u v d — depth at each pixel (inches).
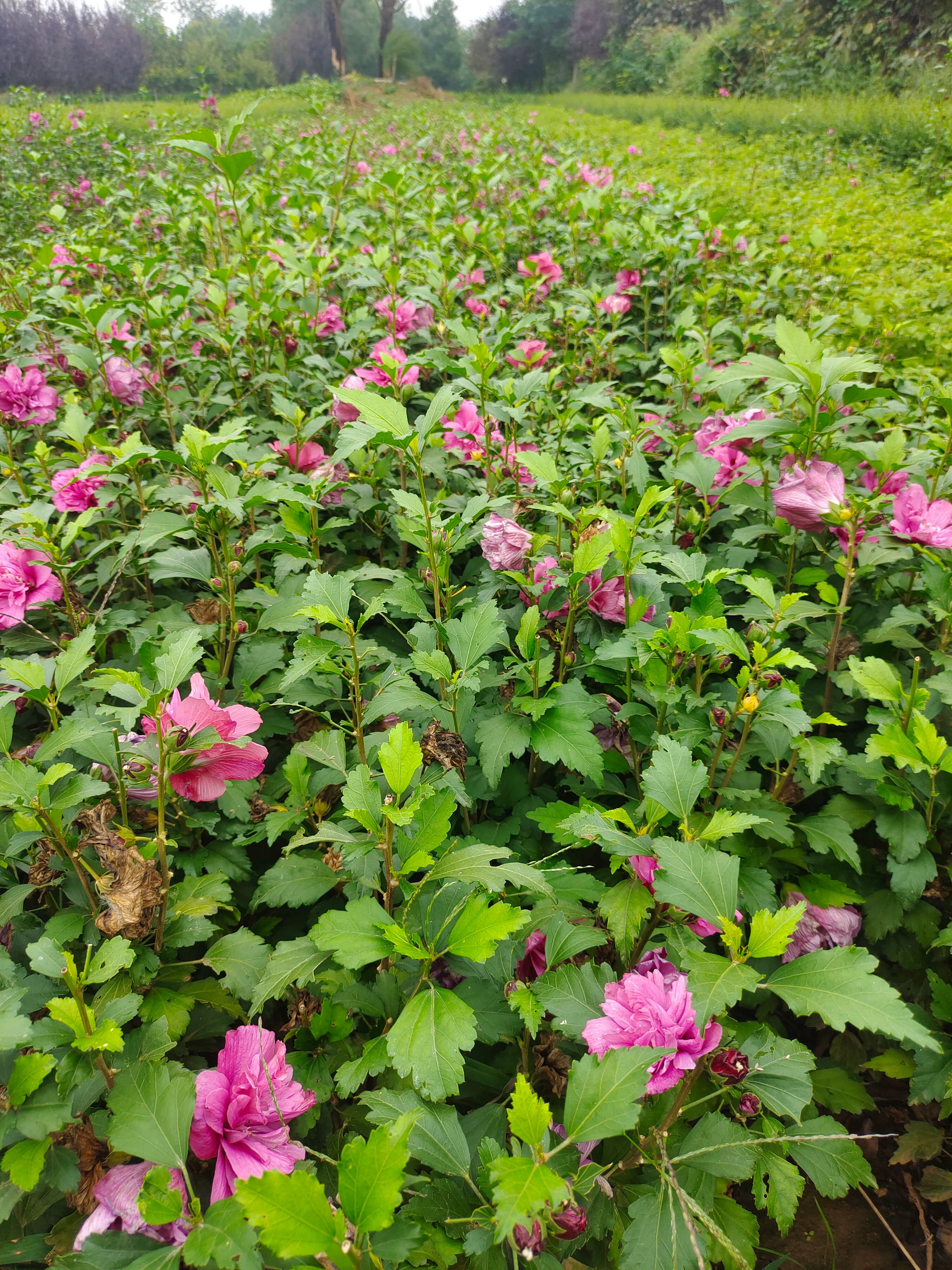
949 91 663.8
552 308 183.0
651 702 80.3
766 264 244.2
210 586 92.0
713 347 152.1
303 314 156.7
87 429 108.4
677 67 1162.6
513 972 63.7
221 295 146.4
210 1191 52.9
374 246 214.2
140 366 149.8
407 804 54.4
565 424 114.9
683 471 100.0
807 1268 74.9
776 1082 55.5
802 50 896.3
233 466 114.8
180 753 62.8
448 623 75.1
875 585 100.0
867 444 94.4
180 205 238.7
